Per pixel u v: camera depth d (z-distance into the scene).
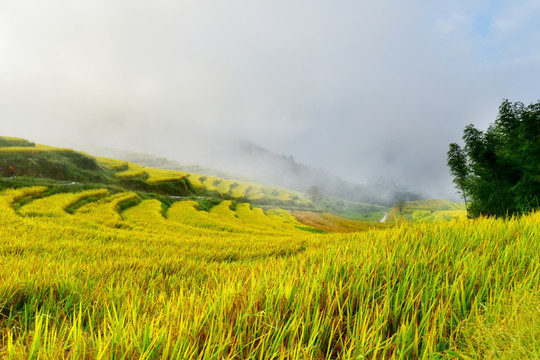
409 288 2.28
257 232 33.56
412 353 1.57
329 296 2.05
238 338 1.68
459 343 1.56
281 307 2.08
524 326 1.31
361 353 1.47
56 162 53.19
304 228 66.12
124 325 2.11
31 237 12.99
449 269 2.60
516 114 20.09
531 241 3.30
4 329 2.66
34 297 3.55
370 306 2.12
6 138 55.81
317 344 1.58
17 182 33.00
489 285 2.20
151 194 50.72
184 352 1.55
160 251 11.93
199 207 53.09
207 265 8.38
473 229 4.27
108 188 44.00
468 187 25.84
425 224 4.59
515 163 19.33
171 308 2.42
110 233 16.89
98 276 6.13
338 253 3.30
